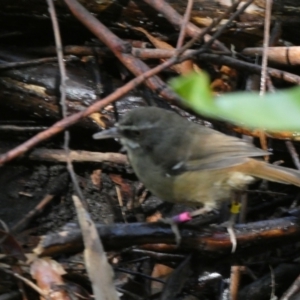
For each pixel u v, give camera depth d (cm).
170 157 598
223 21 821
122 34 880
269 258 733
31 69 808
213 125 774
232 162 579
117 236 568
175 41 858
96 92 800
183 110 766
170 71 816
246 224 620
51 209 766
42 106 802
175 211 795
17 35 866
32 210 754
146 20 848
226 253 616
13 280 590
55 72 809
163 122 615
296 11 827
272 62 820
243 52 851
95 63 835
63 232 562
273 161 803
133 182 825
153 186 631
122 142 636
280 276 711
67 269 618
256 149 592
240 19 829
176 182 605
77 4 771
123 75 826
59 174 799
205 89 87
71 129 807
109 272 511
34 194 775
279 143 786
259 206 796
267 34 690
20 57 844
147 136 609
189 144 600
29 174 791
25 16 841
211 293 682
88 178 812
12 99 804
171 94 700
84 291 585
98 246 515
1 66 796
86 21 754
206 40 805
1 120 830
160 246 639
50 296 534
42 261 558
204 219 757
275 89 786
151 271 711
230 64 759
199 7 823
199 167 590
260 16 827
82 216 525
